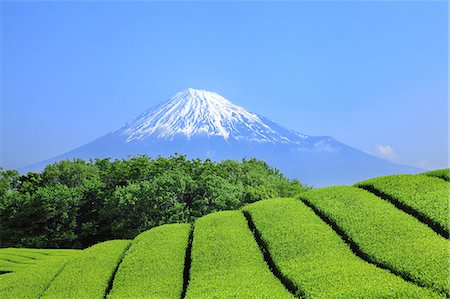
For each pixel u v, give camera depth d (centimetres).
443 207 1552
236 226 1842
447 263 1189
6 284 1662
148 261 1634
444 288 1063
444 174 1883
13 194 4247
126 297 1378
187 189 3769
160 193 3509
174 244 1780
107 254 1833
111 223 3856
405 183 1847
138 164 4081
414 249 1316
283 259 1459
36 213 4084
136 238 1928
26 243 3966
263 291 1242
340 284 1175
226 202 3538
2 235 4078
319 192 2008
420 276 1154
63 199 4028
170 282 1476
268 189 3953
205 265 1527
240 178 4606
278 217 1805
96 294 1477
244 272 1434
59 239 4003
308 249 1496
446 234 1431
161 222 3422
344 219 1642
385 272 1241
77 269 1692
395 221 1547
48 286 1602
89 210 4253
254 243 1667
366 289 1112
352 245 1496
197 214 3609
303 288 1198
